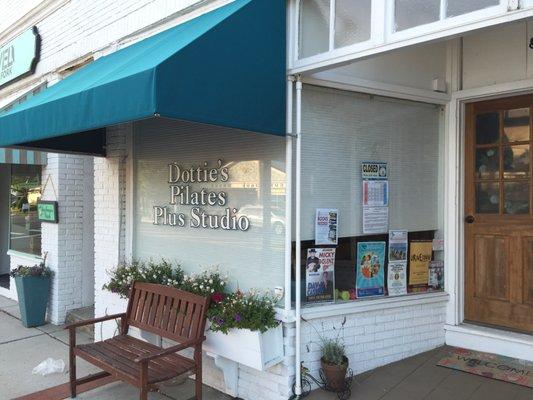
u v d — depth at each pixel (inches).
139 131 216.7
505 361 175.5
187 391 177.5
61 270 274.2
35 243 305.9
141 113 123.9
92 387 182.7
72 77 205.5
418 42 131.4
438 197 196.9
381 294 181.3
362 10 146.6
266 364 152.4
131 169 218.5
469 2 123.3
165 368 151.3
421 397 153.9
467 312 195.0
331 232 169.8
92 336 248.4
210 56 132.7
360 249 177.6
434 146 196.1
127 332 185.8
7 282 362.6
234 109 138.5
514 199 184.9
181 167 196.2
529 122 181.9
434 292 190.7
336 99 172.1
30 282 266.1
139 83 124.3
